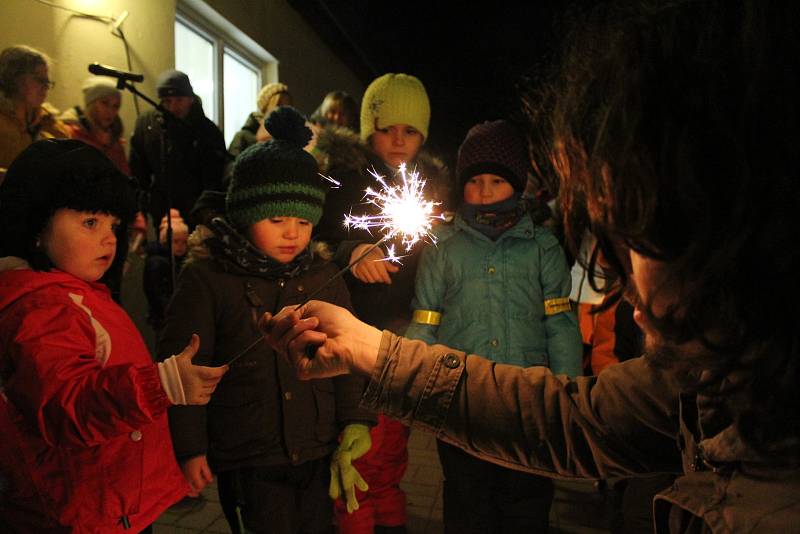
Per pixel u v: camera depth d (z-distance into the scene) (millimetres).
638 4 619
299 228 2105
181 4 5320
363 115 3207
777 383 530
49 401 1380
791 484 580
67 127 3535
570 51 680
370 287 2629
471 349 2447
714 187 493
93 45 4129
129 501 1556
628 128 537
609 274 749
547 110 747
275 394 1986
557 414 996
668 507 744
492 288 2469
